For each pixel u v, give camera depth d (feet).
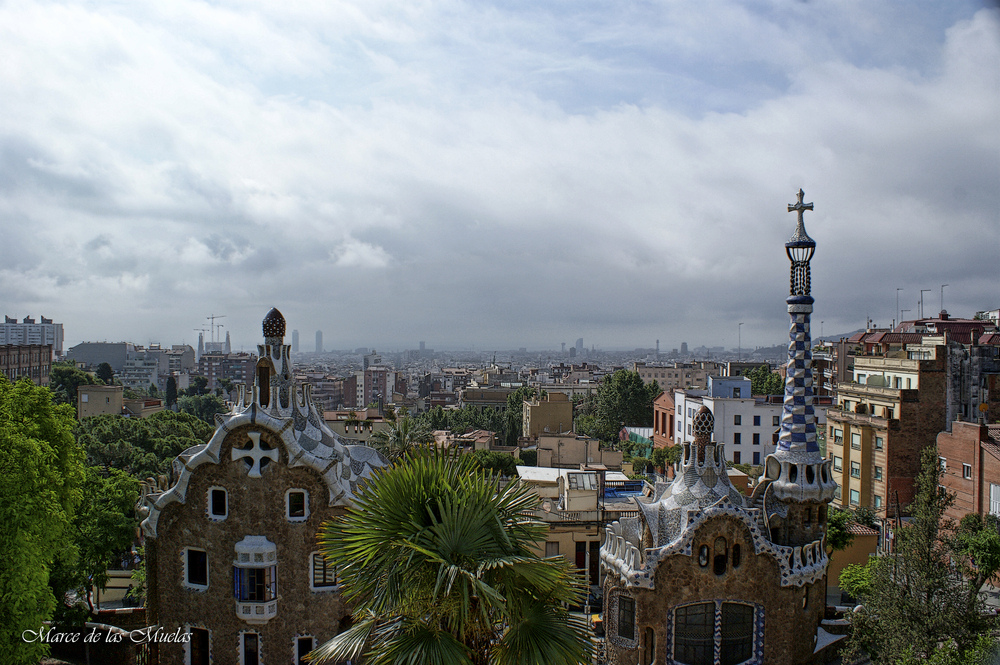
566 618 72.79
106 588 178.91
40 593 120.16
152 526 127.13
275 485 123.13
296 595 123.54
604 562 131.64
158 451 312.09
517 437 535.19
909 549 120.67
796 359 133.80
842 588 171.63
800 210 135.33
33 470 118.21
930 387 258.16
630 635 125.39
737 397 393.70
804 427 132.16
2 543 114.21
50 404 138.82
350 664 118.01
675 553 120.06
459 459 76.07
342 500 123.65
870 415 267.18
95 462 277.03
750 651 122.62
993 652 108.88
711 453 127.24
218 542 124.57
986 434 216.54
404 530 68.54
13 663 116.47
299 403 131.13
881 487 260.21
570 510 176.35
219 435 123.85
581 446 288.92
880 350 332.39
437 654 64.80
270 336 129.08
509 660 68.18
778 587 122.01
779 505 131.44
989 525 176.76
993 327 329.93
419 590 66.39
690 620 121.19
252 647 124.26
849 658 121.19
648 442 488.44
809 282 134.82
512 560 67.10
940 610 115.44
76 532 149.69
